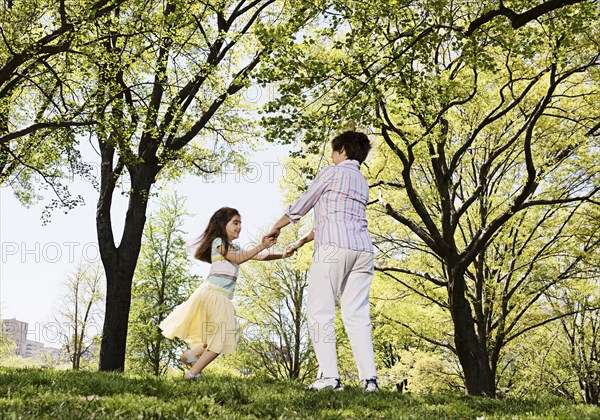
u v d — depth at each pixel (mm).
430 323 17438
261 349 25359
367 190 5062
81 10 9961
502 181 16375
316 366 25094
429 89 9906
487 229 13352
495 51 12516
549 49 11422
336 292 4770
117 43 12141
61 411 3174
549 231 16484
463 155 16328
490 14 8273
